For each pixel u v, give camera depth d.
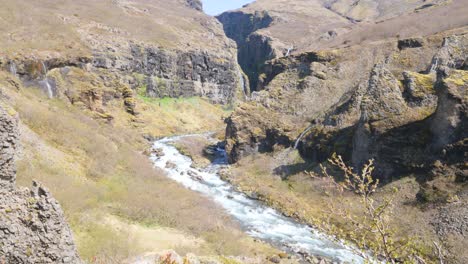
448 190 27.42
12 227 8.71
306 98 53.22
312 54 61.66
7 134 10.17
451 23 64.19
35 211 9.13
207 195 35.66
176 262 11.81
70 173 26.09
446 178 28.47
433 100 35.19
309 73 57.81
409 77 37.97
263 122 49.88
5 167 10.05
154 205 25.70
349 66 57.44
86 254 15.45
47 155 26.22
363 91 43.88
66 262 9.38
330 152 39.59
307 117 49.91
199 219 26.03
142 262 11.54
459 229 24.14
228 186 39.94
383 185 32.03
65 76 52.06
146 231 21.64
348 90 52.00
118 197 25.30
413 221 26.61
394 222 27.05
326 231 9.25
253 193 37.38
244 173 43.22
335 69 57.47
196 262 12.72
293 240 26.97
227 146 49.12
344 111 42.97
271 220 30.92
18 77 43.84
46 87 46.31
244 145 48.22
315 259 23.72
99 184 27.06
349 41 76.56
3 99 29.84
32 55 47.12
